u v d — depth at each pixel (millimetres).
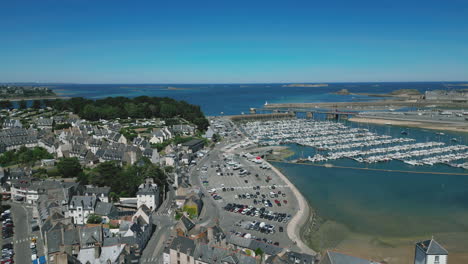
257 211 186375
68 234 132000
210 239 134750
